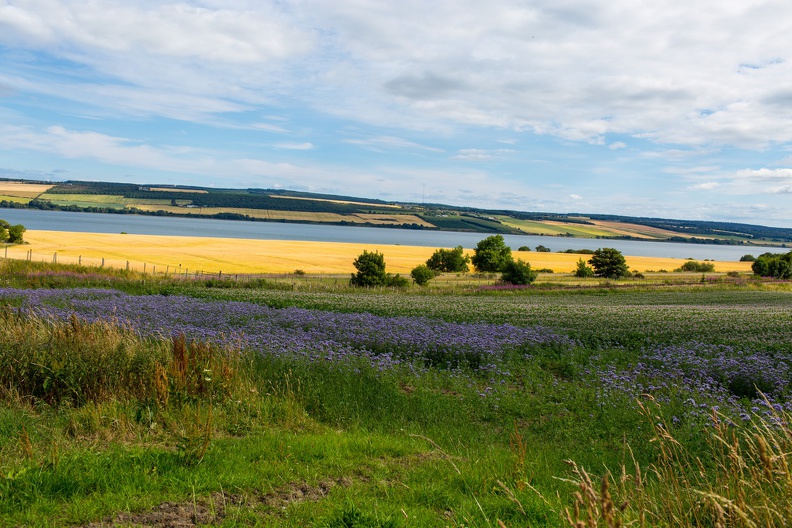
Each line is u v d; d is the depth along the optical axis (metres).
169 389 8.79
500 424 9.92
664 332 21.84
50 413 8.05
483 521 5.33
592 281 71.19
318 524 5.07
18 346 9.47
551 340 18.81
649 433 8.86
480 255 90.25
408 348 15.80
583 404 10.97
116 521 5.08
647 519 4.90
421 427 9.52
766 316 29.67
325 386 10.94
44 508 5.15
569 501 5.93
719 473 5.71
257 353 12.76
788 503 4.00
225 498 5.72
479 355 15.35
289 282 50.25
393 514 5.29
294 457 7.12
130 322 14.89
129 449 6.88
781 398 11.84
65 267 44.50
